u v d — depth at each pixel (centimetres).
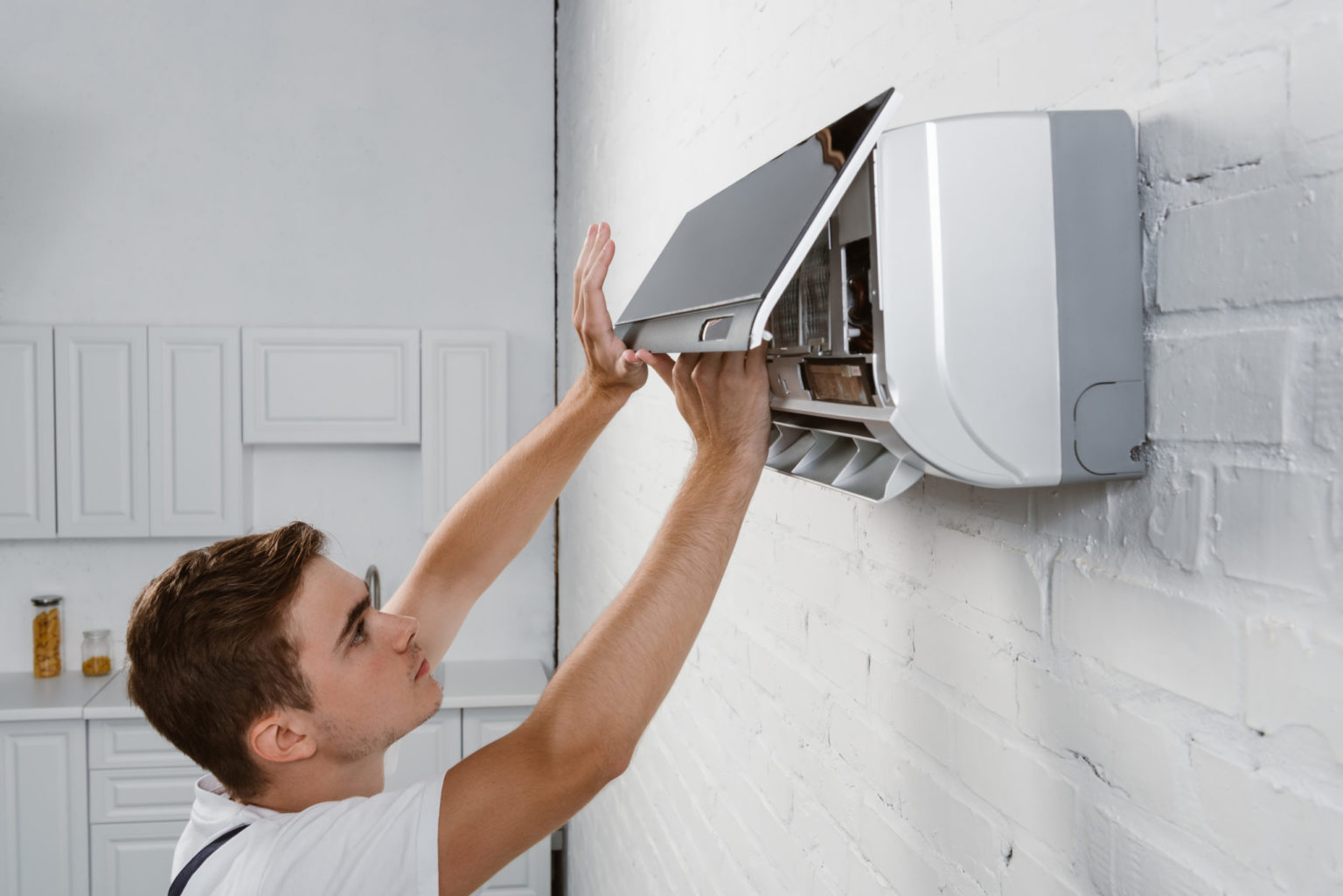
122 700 314
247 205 353
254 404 334
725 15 160
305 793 109
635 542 232
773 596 144
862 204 69
